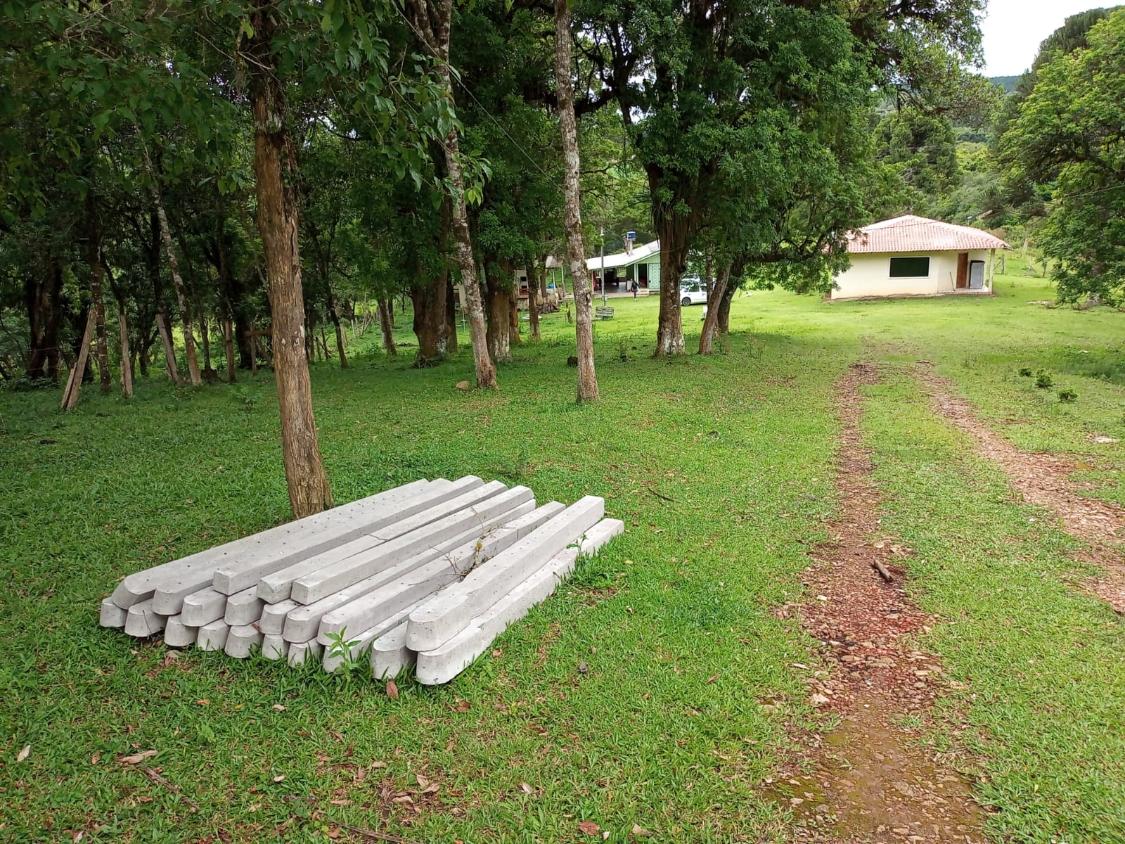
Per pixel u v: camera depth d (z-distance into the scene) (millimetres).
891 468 7898
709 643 4125
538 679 3703
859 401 12125
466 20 13164
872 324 26219
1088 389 12555
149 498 6539
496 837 2695
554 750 3176
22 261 14656
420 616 3633
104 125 4469
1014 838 2775
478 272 16641
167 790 2895
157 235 16328
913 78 17391
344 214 18781
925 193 44781
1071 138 14977
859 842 2740
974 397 12094
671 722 3383
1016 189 18219
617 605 4543
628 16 12875
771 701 3617
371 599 3842
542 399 11906
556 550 5035
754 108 14164
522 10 14445
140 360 23109
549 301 44281
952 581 5027
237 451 8648
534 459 7965
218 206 16500
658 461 7988
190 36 5492
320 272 20047
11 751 3090
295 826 2727
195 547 5301
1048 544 5691
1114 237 14516
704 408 11031
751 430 9680
